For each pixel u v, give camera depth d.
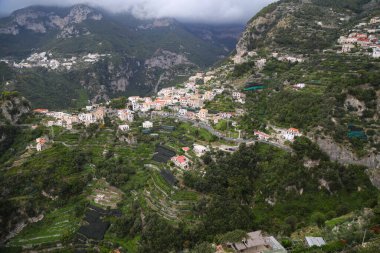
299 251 104.69
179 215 142.25
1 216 153.50
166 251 127.12
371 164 152.50
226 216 135.50
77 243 144.88
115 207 160.62
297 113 186.12
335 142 159.25
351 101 171.75
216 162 165.50
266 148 173.62
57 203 167.38
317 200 148.50
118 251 136.88
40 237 150.25
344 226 117.31
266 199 151.12
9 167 191.75
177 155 183.88
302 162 159.25
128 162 188.25
